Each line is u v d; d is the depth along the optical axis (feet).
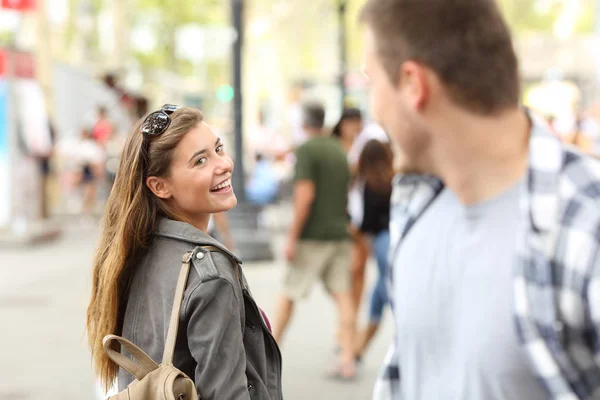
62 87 73.72
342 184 22.65
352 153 32.40
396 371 6.95
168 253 8.71
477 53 5.98
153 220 8.91
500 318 6.00
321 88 111.96
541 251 5.76
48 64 71.51
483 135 6.15
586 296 5.59
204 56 120.06
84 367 24.61
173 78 142.92
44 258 47.52
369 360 24.88
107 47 127.34
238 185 46.50
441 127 6.21
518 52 6.53
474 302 6.15
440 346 6.41
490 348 5.99
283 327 22.82
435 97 6.13
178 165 8.87
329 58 153.07
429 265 6.51
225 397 8.10
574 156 5.89
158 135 8.89
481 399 6.06
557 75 85.71
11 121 52.01
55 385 22.74
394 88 6.30
